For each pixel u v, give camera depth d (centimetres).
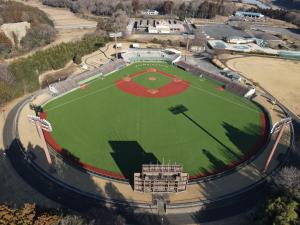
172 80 14188
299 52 18475
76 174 8300
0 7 19350
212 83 13938
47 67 14212
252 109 11925
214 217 7225
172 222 7062
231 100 12550
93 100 12162
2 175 8200
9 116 10856
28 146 9306
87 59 16200
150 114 11306
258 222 6438
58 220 5772
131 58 16050
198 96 12800
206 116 11312
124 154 9138
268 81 14475
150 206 7419
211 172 8525
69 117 10925
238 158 9119
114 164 8731
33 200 7469
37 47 16750
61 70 14700
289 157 9219
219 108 11912
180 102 12256
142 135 10038
